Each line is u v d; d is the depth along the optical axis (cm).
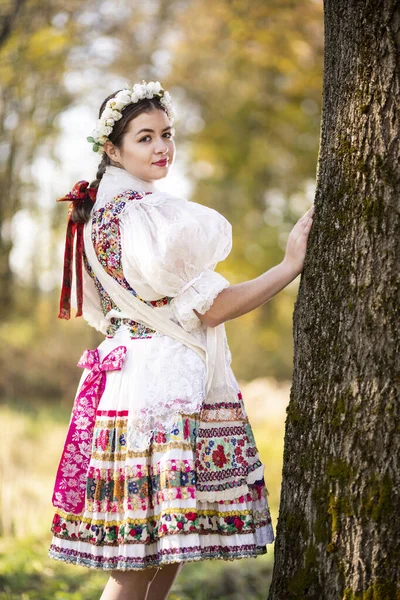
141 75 987
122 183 256
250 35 886
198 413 238
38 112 940
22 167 1055
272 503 592
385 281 215
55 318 1359
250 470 243
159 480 230
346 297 222
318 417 226
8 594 378
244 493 237
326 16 237
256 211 1462
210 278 233
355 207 222
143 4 951
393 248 215
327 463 222
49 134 969
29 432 837
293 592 226
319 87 1063
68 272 270
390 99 217
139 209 241
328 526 220
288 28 883
